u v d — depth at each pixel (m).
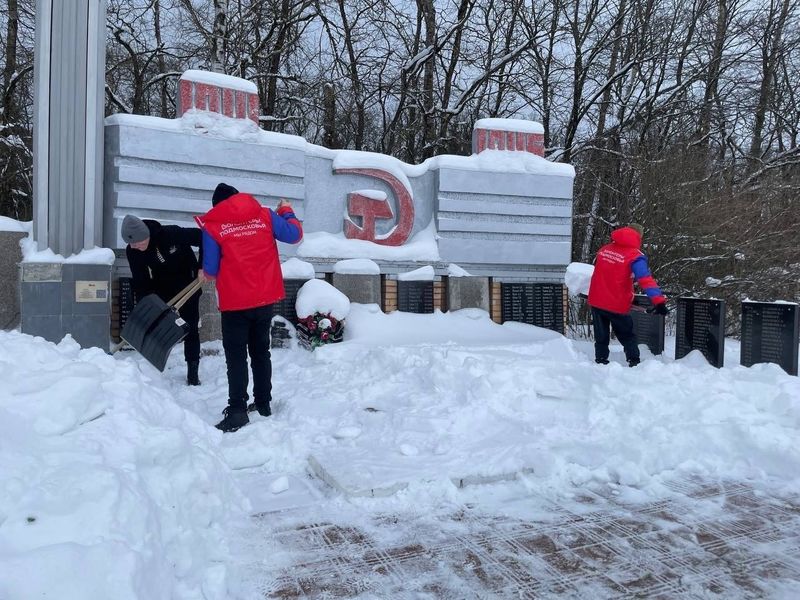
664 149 14.16
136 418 3.24
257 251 4.58
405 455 3.91
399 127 16.86
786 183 12.49
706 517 3.25
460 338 8.16
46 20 6.64
